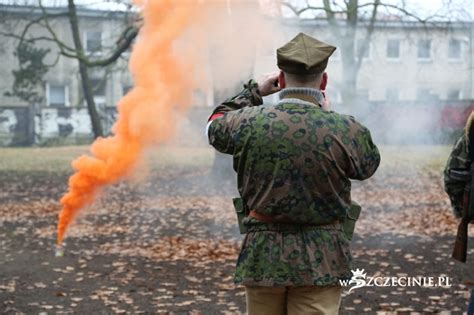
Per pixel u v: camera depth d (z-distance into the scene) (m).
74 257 7.90
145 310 5.52
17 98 34.19
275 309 2.97
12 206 12.87
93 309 5.57
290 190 2.81
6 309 5.57
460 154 3.98
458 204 4.10
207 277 6.75
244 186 2.91
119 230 10.01
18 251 8.32
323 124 2.84
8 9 20.39
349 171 2.87
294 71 2.91
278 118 2.86
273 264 2.84
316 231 2.86
